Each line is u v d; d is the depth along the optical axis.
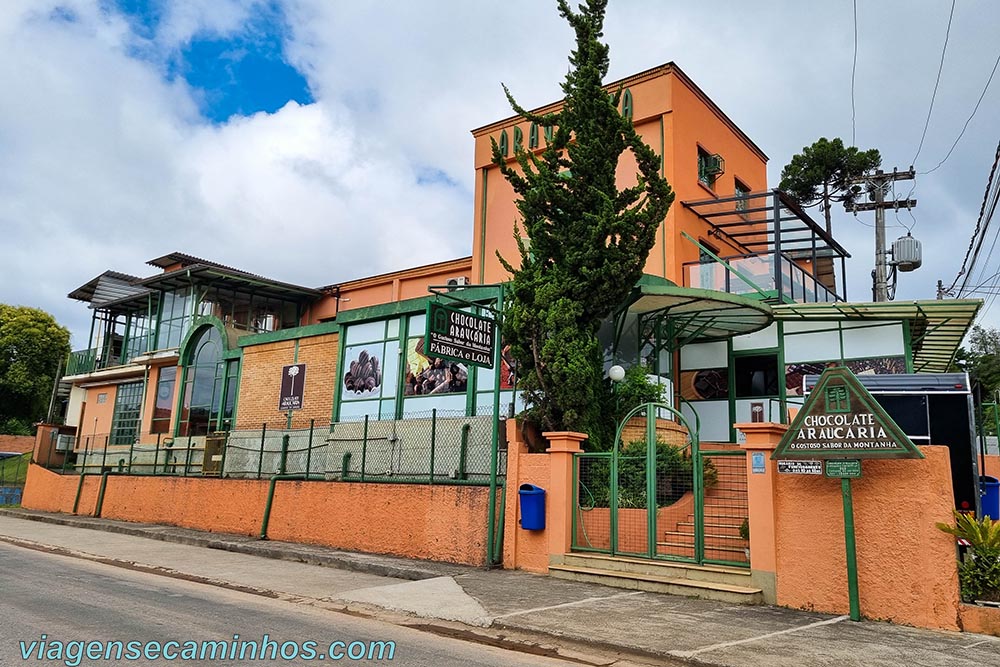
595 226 12.36
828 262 21.53
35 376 42.78
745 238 21.80
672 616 8.32
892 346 16.58
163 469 24.33
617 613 8.48
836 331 17.33
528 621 8.09
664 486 10.98
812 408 8.71
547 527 11.41
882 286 23.50
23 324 43.19
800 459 8.77
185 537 16.52
